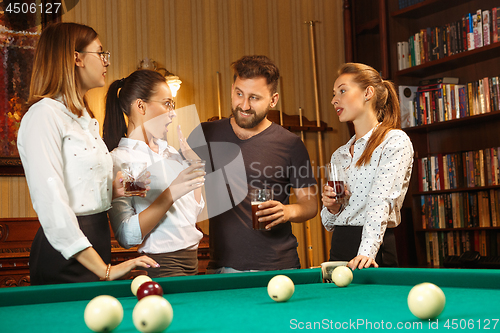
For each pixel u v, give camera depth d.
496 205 3.31
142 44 3.78
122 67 3.69
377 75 2.18
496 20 3.30
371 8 4.36
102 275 1.43
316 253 4.20
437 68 3.76
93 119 1.67
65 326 0.89
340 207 2.09
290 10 4.38
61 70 1.55
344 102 2.17
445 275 1.33
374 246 1.77
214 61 4.03
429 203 3.71
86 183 1.55
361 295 1.20
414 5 3.81
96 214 1.60
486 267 3.23
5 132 3.21
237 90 2.14
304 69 4.37
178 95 3.86
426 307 0.85
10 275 2.87
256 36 4.21
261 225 1.88
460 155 3.53
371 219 1.81
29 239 3.08
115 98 2.01
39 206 1.40
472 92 3.45
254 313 0.96
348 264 1.55
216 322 0.88
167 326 0.80
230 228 2.11
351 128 4.38
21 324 0.91
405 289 1.31
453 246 3.58
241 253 2.08
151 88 1.96
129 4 3.75
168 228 1.85
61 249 1.41
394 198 1.86
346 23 4.48
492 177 3.33
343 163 2.26
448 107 3.59
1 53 3.24
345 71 2.21
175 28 3.91
